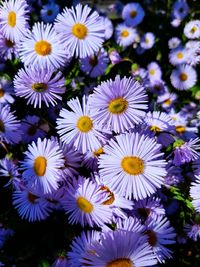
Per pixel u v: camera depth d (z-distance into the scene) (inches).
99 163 8.9
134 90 8.9
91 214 9.5
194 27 18.9
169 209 11.1
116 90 8.8
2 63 13.0
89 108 9.4
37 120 11.8
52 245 10.5
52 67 11.2
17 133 10.9
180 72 18.2
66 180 9.8
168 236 9.8
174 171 10.3
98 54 12.6
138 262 8.3
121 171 8.8
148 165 8.9
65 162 9.9
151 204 9.9
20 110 12.6
